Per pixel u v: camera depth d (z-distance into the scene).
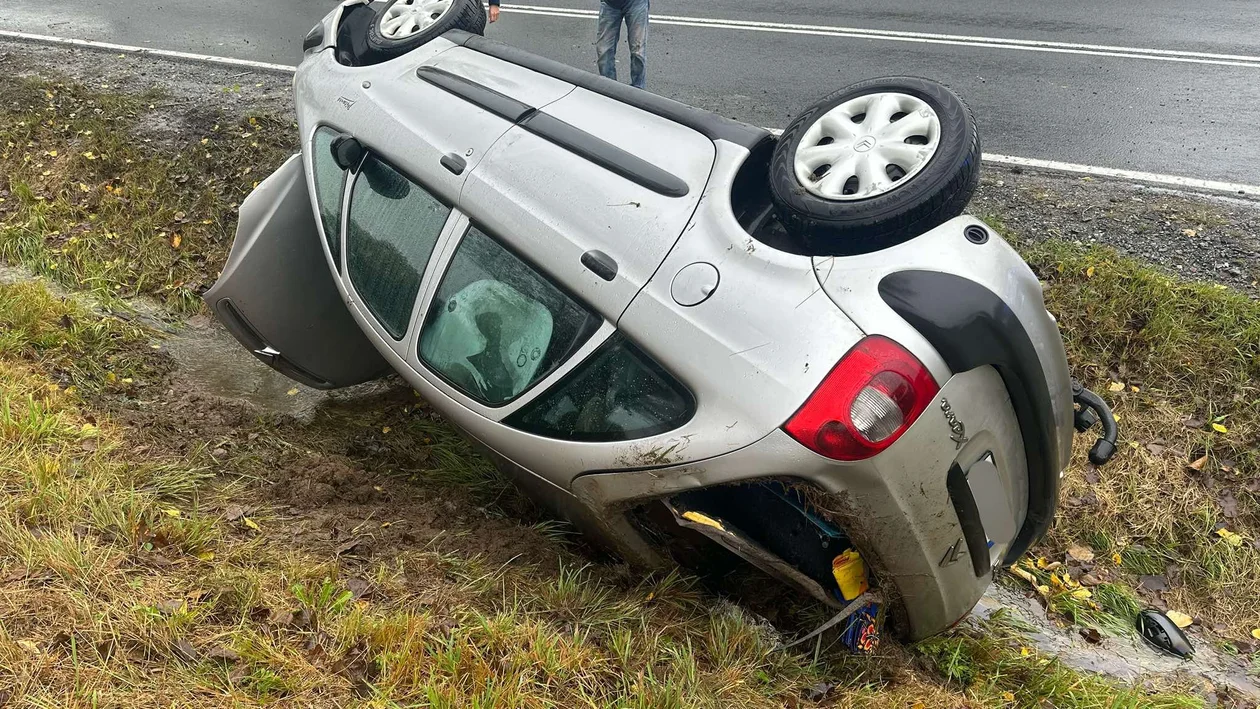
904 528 2.66
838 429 2.48
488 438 3.35
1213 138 6.25
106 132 7.05
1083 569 4.20
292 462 4.20
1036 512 3.11
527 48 8.48
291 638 2.86
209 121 7.11
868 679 3.24
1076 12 8.82
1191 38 7.99
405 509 3.91
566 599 3.25
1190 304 4.75
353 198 3.85
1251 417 4.45
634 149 3.15
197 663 2.67
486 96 3.58
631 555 3.26
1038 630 3.87
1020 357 2.66
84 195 6.61
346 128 3.94
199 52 8.71
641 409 2.86
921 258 2.63
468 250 3.32
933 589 2.89
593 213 3.02
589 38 8.73
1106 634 3.89
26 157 6.92
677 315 2.76
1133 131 6.41
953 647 3.55
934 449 2.59
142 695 2.52
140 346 5.36
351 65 4.33
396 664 2.74
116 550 3.11
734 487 3.23
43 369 4.72
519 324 3.16
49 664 2.58
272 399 5.21
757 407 2.58
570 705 2.73
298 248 4.44
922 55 7.91
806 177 2.85
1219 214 5.39
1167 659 3.79
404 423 4.90
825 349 2.54
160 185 6.59
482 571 3.39
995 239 2.77
